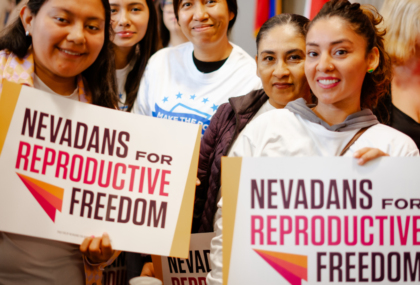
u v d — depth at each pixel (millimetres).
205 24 1553
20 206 986
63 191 1017
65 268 1113
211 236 1276
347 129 1016
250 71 1611
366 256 909
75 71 1077
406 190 913
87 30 1060
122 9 1755
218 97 1582
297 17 1300
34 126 1019
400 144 992
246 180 934
